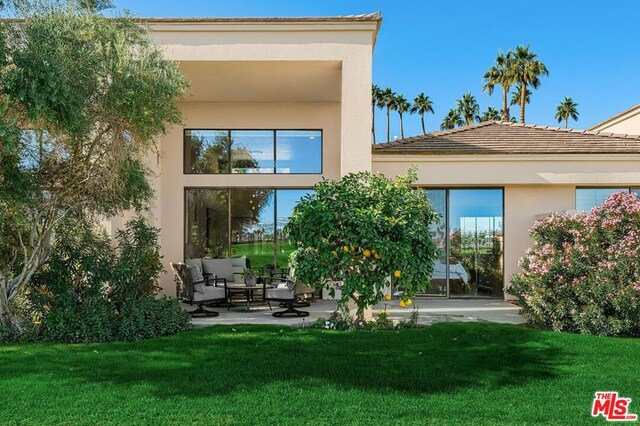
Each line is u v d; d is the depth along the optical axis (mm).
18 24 6402
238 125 13070
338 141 13102
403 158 11281
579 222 8734
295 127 13125
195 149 13086
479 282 12156
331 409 4680
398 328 8508
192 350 6855
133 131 7352
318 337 7688
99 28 6816
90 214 8086
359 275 7980
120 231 8609
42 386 5258
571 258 8266
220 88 11766
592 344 7219
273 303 11742
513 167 11242
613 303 7688
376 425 4324
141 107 6934
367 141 9680
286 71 10461
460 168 11305
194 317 9719
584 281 8047
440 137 12461
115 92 6793
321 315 9969
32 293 7824
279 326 8617
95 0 7199
